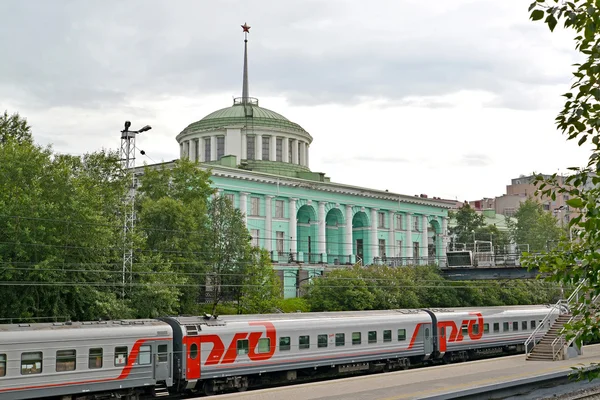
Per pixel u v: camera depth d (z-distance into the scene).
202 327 33.66
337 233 81.25
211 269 52.12
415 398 26.36
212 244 53.28
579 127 12.51
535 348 40.91
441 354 45.28
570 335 14.65
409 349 43.31
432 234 97.94
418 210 90.62
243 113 84.00
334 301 60.19
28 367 27.58
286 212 74.44
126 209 46.66
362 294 60.12
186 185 56.50
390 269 65.00
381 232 85.50
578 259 14.56
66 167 43.25
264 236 71.56
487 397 29.53
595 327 14.21
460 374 33.56
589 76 12.21
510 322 50.94
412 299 63.81
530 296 75.44
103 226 42.94
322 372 40.78
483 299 70.38
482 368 36.09
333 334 39.22
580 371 15.98
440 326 45.41
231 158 74.12
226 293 54.22
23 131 57.59
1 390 26.67
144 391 32.03
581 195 12.74
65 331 28.97
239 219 55.19
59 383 28.41
